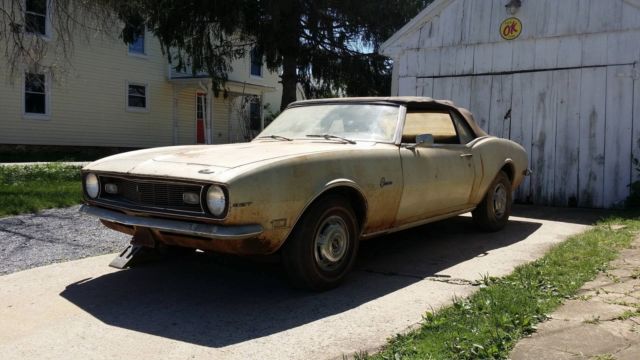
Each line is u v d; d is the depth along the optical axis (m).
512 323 3.36
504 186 6.74
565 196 8.73
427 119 5.68
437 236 6.45
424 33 9.97
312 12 16.89
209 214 3.74
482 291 4.10
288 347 3.27
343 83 18.39
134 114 21.31
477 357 2.95
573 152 8.64
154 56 21.88
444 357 2.95
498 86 9.27
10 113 17.41
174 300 4.19
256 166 3.85
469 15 9.51
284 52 17.19
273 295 4.29
